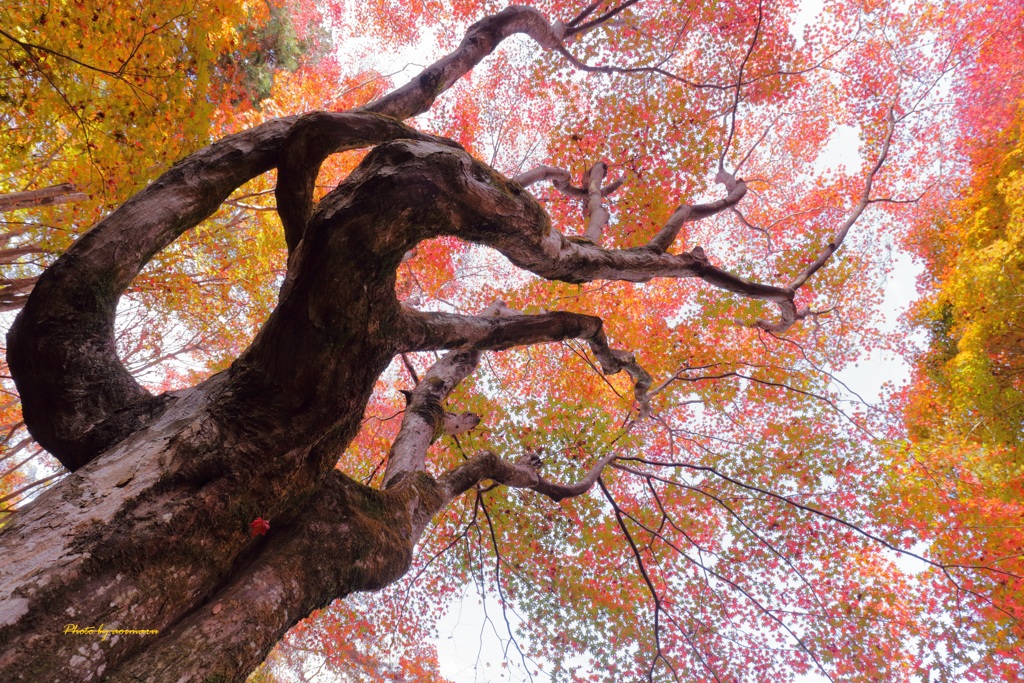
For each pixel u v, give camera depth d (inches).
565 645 412.5
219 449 104.0
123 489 95.3
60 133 287.7
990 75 626.8
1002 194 615.2
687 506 490.3
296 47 708.7
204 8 252.1
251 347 115.3
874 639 378.0
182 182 136.6
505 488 428.5
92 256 120.2
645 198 469.4
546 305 494.9
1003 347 576.1
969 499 390.0
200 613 93.5
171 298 383.9
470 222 136.8
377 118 143.5
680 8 496.4
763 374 532.7
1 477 500.1
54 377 113.3
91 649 78.1
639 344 523.8
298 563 109.6
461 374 277.9
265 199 416.8
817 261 413.4
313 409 111.1
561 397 534.6
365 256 109.7
